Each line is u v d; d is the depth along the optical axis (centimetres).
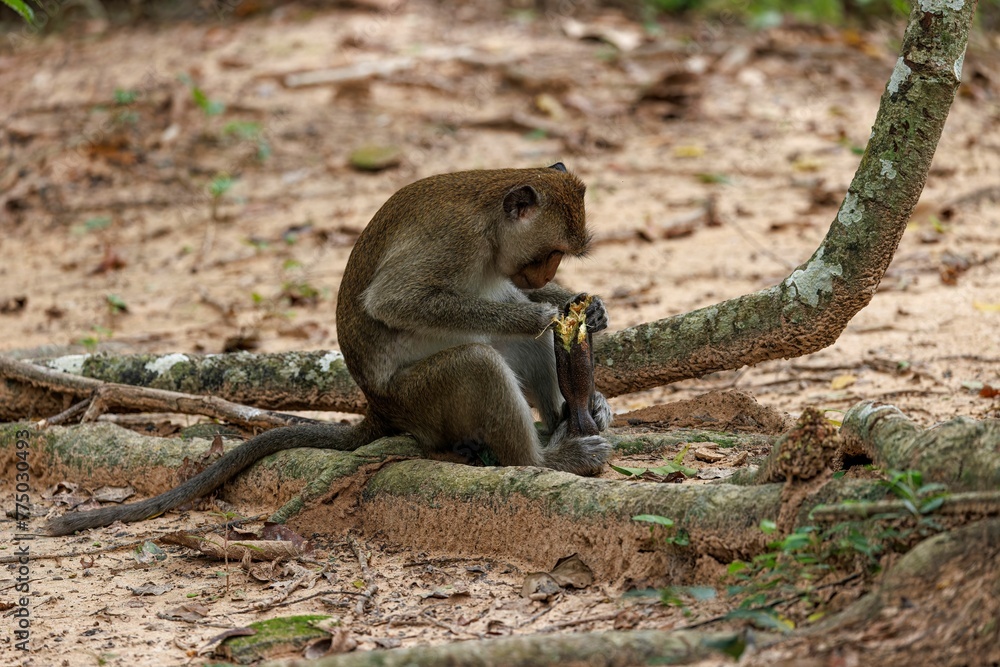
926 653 612
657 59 2630
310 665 642
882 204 968
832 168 2103
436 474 938
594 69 2588
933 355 1350
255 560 920
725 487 795
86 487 1134
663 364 1099
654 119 2391
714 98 2477
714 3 3022
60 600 862
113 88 2544
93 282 1870
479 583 841
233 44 2764
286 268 1855
